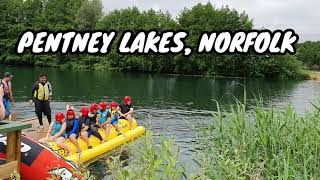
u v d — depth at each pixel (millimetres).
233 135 6371
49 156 6234
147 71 64938
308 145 5887
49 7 76750
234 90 39031
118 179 3176
